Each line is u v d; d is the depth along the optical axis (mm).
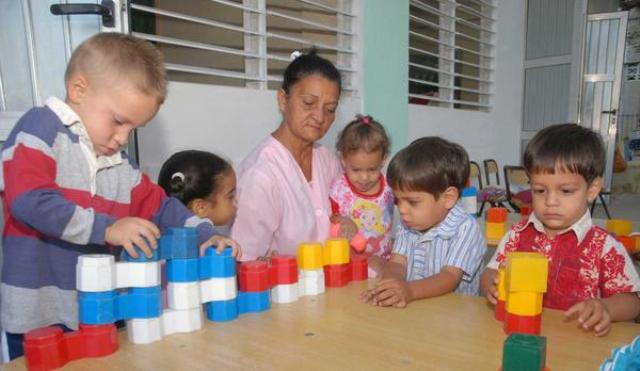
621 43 5203
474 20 4562
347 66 2811
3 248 938
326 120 1369
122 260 717
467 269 1094
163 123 1861
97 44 843
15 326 895
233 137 2145
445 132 3865
